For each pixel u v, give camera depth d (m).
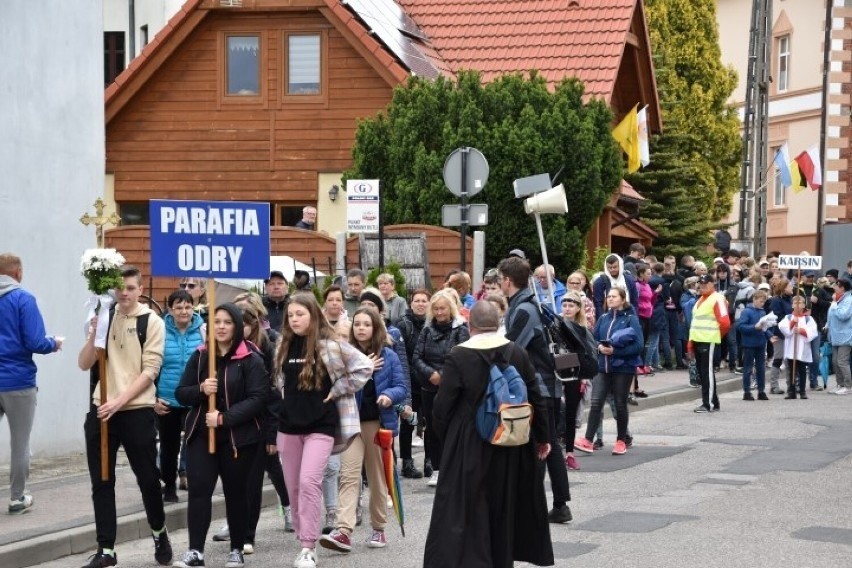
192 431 10.43
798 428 18.97
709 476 14.51
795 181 41.00
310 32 28.59
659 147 40.53
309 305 10.55
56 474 14.45
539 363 11.88
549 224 25.00
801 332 24.22
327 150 28.58
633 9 31.55
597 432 16.95
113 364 10.59
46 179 15.92
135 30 36.38
